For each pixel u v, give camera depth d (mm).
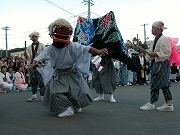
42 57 4555
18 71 11102
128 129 3861
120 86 12078
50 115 4840
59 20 4570
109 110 5387
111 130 3799
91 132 3682
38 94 8570
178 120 4461
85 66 4656
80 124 4137
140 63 13109
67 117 4629
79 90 4684
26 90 10914
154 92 5363
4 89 10211
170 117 4695
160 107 5352
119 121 4371
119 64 12469
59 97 4539
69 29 4547
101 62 6801
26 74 11570
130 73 12945
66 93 4652
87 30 7066
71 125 4066
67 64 4711
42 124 4137
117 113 5059
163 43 5098
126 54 6680
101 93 6898
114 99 6773
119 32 6680
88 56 4637
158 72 5199
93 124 4148
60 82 4656
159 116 4781
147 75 14289
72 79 4758
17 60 11883
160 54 5105
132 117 4695
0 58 12039
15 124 4168
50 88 4637
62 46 4586
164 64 5195
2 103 6578
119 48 6520
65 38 4527
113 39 6566
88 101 4773
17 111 5371
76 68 4750
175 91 9219
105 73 6695
